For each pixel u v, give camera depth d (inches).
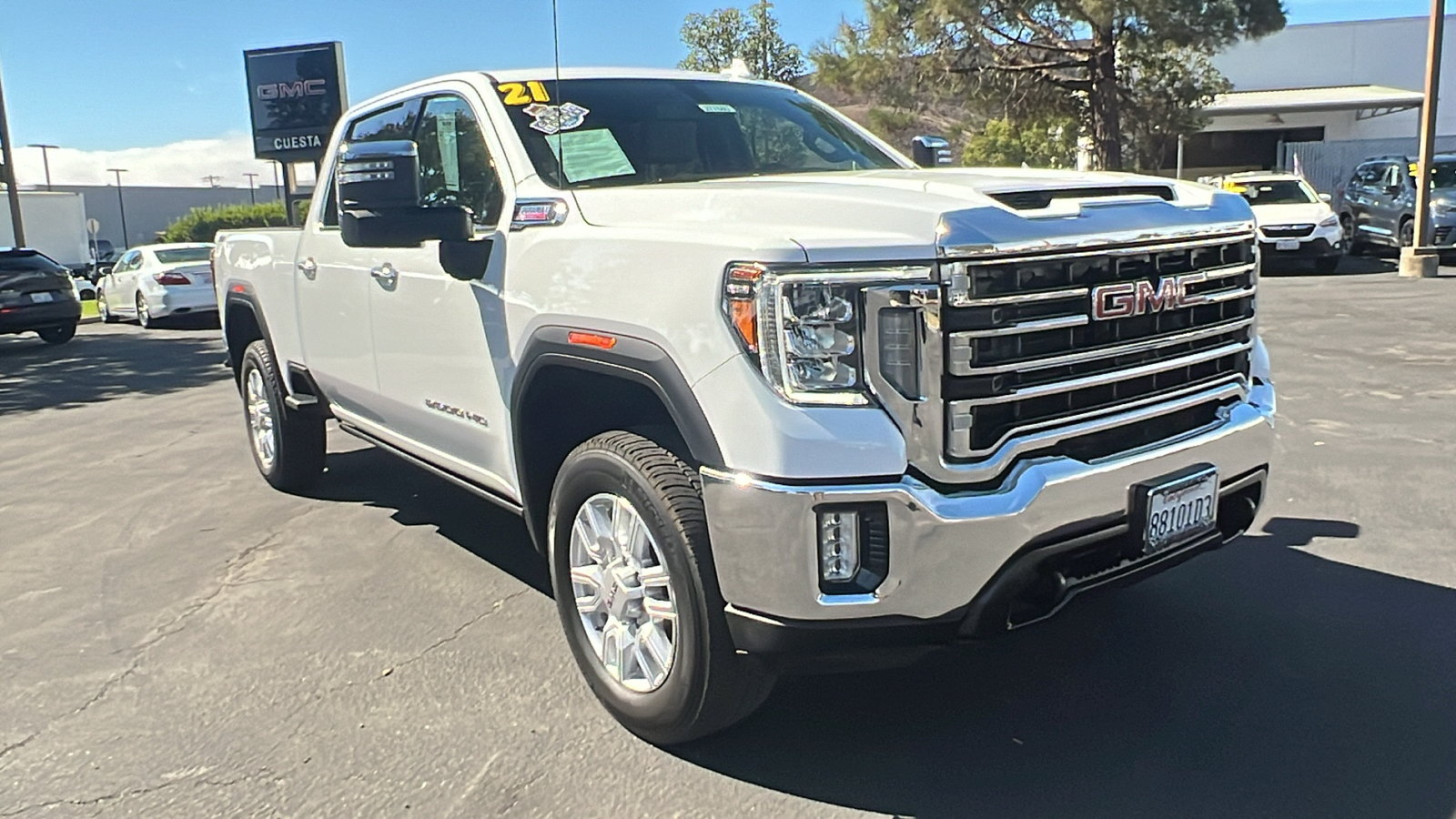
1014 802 115.6
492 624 167.0
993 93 908.0
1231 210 131.6
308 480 245.3
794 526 105.6
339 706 142.0
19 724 140.0
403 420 182.4
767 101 184.7
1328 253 694.5
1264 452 135.8
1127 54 890.7
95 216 3499.0
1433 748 122.7
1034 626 116.3
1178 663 145.1
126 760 130.4
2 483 274.4
